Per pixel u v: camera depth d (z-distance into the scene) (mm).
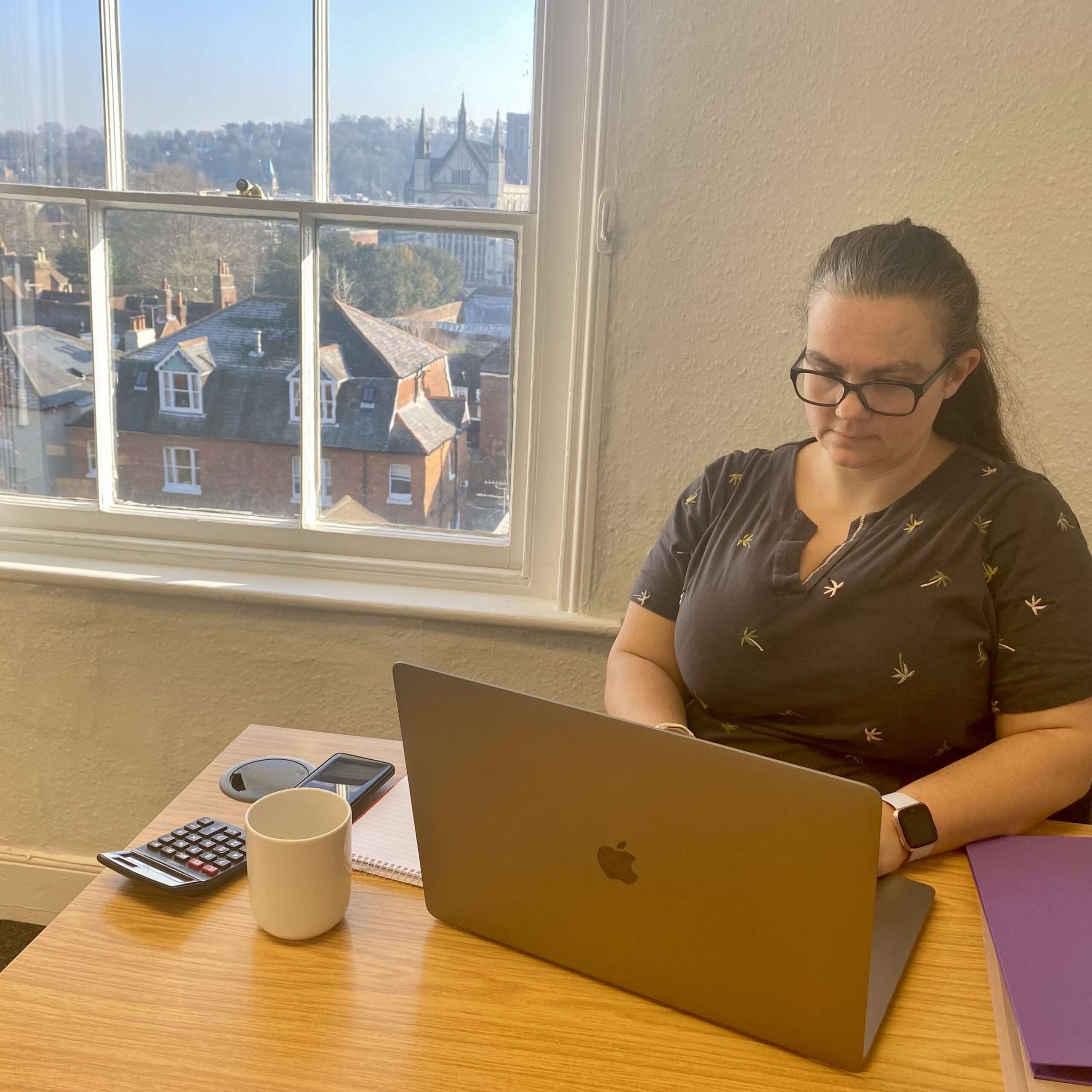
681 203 1601
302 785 1069
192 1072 688
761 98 1546
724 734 1238
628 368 1674
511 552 1900
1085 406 1540
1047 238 1504
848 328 1053
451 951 831
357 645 1864
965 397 1189
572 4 1652
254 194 1857
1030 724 1091
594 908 773
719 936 721
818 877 661
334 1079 688
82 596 1918
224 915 864
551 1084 693
